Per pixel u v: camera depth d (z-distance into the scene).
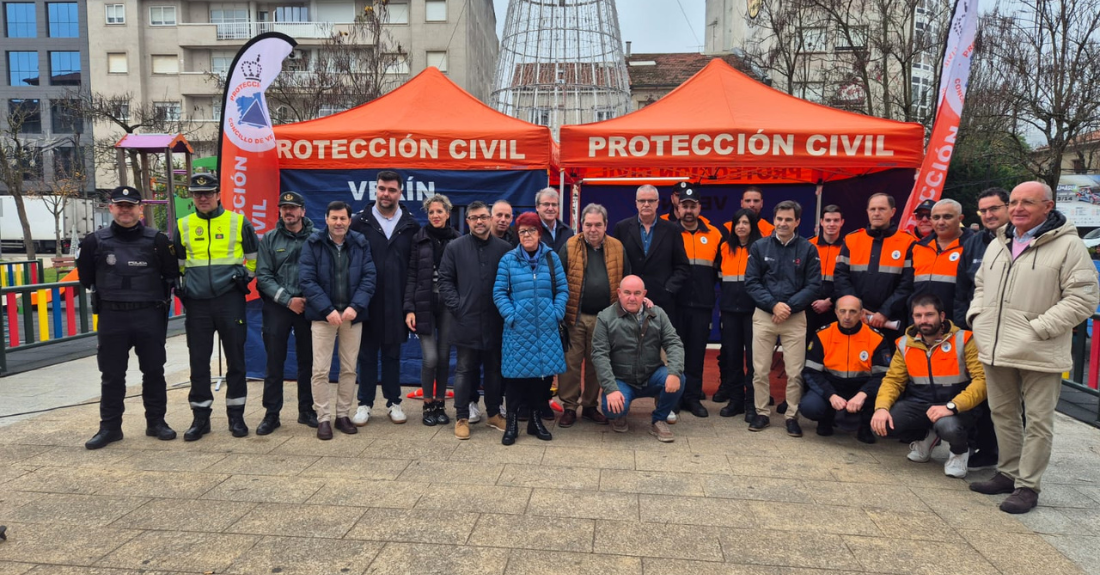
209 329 4.41
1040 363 3.26
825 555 2.85
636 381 4.56
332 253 4.44
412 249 4.70
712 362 5.92
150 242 4.27
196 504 3.32
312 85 20.88
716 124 5.40
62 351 7.83
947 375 3.93
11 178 22.02
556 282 4.45
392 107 6.11
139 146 12.45
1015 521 3.24
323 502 3.36
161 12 34.69
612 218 8.33
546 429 4.60
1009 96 13.67
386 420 4.95
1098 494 3.62
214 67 35.09
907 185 6.68
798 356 4.70
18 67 38.69
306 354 4.71
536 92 11.77
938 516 3.29
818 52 17.67
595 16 11.95
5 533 2.95
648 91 29.42
